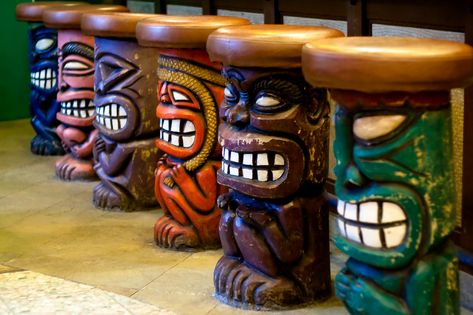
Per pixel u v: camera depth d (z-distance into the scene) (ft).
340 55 7.68
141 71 13.89
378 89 7.56
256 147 9.80
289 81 9.69
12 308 10.32
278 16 14.11
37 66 18.61
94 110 16.44
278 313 10.11
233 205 10.48
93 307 10.34
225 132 10.17
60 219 14.28
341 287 8.30
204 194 12.29
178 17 12.17
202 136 12.00
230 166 10.18
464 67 7.63
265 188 9.89
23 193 15.96
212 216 12.40
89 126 16.52
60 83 16.60
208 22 11.64
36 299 10.61
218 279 10.60
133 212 14.55
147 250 12.59
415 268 7.85
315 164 10.05
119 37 13.70
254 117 9.80
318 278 10.32
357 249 8.03
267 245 10.11
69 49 16.30
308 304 10.30
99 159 14.78
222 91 11.91
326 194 10.46
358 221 8.00
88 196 15.66
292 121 9.73
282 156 9.84
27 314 10.15
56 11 16.25
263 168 9.89
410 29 11.18
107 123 14.30
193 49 11.69
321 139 10.08
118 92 14.01
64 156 17.37
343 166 8.14
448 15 10.35
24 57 23.15
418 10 10.85
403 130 7.70
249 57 9.54
